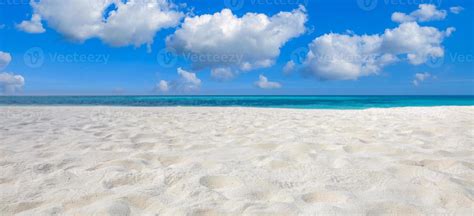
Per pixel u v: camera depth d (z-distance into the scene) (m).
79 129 5.38
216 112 9.57
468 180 2.44
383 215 1.84
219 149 3.63
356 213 1.84
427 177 2.48
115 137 4.48
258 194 2.19
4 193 2.21
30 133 4.85
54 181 2.45
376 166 2.78
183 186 2.26
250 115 8.41
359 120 6.71
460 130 4.84
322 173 2.59
